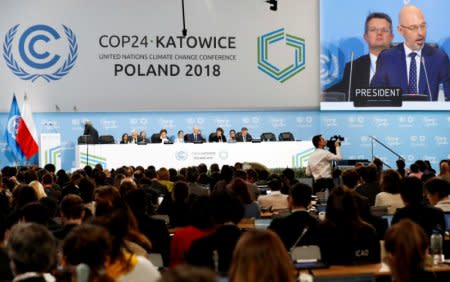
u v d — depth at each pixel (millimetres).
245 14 26125
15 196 9945
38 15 25312
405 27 26406
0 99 25156
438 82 26609
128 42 25625
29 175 13750
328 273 6840
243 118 26125
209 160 21891
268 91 26234
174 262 7609
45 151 24000
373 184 11633
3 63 25188
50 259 4445
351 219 7207
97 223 5406
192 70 25891
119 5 25594
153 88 25719
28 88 25234
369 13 26328
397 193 10422
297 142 22219
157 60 25734
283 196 11844
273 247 3516
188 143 21828
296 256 7145
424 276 4500
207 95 25938
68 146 25297
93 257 4277
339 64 26328
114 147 21531
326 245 7199
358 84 26359
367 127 26438
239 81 26109
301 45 26391
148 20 25703
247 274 3480
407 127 26562
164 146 21688
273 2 25953
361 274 5898
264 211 11547
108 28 25547
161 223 8484
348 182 10727
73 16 25422
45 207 7023
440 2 26547
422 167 16219
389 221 9594
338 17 26297
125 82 25594
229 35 26078
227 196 6809
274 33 26250
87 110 25438
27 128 22203
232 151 22000
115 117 25547
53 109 25266
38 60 25281
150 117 25719
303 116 26375
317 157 16344
